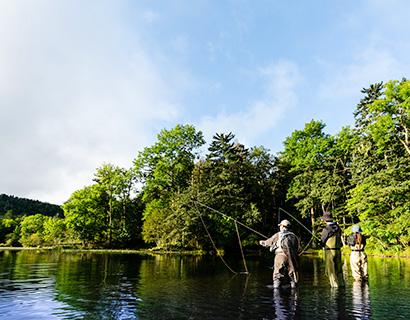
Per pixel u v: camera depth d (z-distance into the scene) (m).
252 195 36.78
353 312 3.60
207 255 22.97
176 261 14.22
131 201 46.53
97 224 41.47
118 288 5.55
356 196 22.62
